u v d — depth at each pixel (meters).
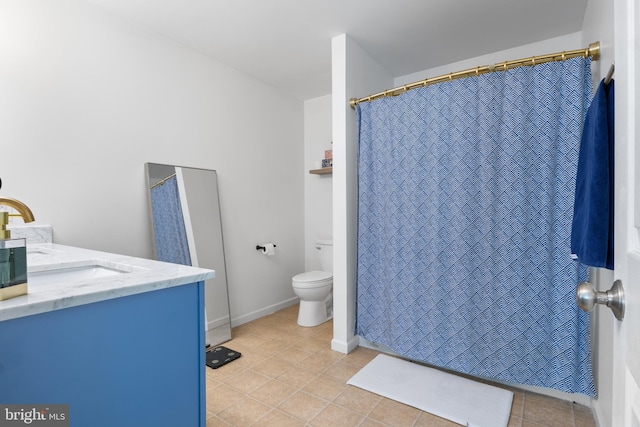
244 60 2.78
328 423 1.59
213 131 2.74
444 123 1.97
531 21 2.20
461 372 2.02
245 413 1.66
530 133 1.71
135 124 2.22
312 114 3.70
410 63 2.83
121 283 0.78
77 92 1.94
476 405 1.71
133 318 0.78
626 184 0.56
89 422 0.71
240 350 2.41
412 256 2.08
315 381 1.97
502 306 1.78
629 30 0.56
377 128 2.27
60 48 1.88
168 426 0.85
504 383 1.95
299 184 3.68
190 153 2.57
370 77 2.66
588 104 1.60
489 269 1.82
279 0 1.99
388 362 2.19
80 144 1.96
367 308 2.33
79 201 1.96
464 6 2.04
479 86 1.85
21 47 1.74
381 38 2.42
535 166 1.70
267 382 1.96
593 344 1.72
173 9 2.07
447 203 1.96
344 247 2.38
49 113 1.83
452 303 1.94
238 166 2.96
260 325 2.95
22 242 0.66
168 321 0.85
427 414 1.66
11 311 0.58
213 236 2.68
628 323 0.53
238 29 2.30
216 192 2.74
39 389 0.64
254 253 3.13
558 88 1.64
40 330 0.63
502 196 1.78
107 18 2.08
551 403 1.75
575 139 1.60
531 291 1.71
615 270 0.62
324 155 3.61
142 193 2.26
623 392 0.55
